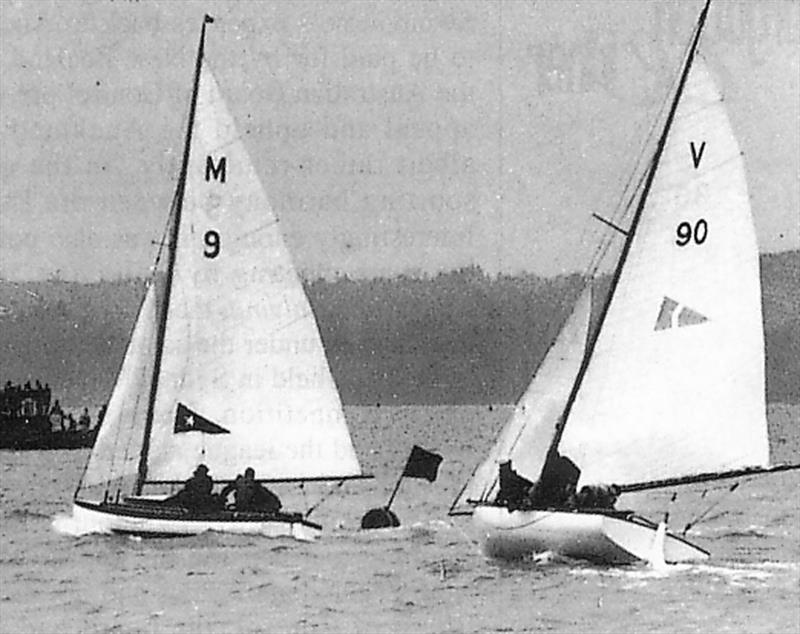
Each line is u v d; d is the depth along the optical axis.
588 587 38.00
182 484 41.41
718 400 40.22
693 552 38.88
